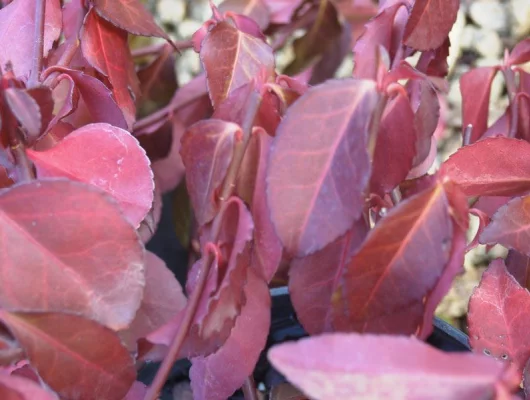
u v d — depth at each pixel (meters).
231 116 0.22
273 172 0.19
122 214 0.19
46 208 0.19
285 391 0.26
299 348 0.15
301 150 0.19
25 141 0.21
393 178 0.20
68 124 0.25
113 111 0.24
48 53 0.25
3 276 0.19
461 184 0.22
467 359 0.15
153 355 0.21
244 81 0.24
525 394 0.21
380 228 0.18
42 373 0.18
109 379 0.19
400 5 0.25
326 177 0.19
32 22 0.25
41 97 0.20
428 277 0.19
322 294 0.21
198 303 0.20
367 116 0.18
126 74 0.27
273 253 0.21
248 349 0.22
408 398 0.15
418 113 0.21
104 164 0.21
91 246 0.19
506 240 0.22
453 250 0.19
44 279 0.19
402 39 0.24
